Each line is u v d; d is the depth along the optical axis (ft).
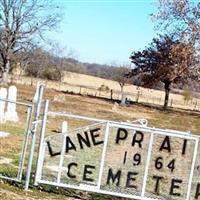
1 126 73.46
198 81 213.05
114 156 33.86
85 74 389.60
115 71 348.79
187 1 184.85
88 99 203.10
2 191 32.12
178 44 192.13
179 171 33.86
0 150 51.44
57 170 33.94
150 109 202.18
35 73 285.84
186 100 266.77
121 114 150.20
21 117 91.81
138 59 258.78
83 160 33.88
